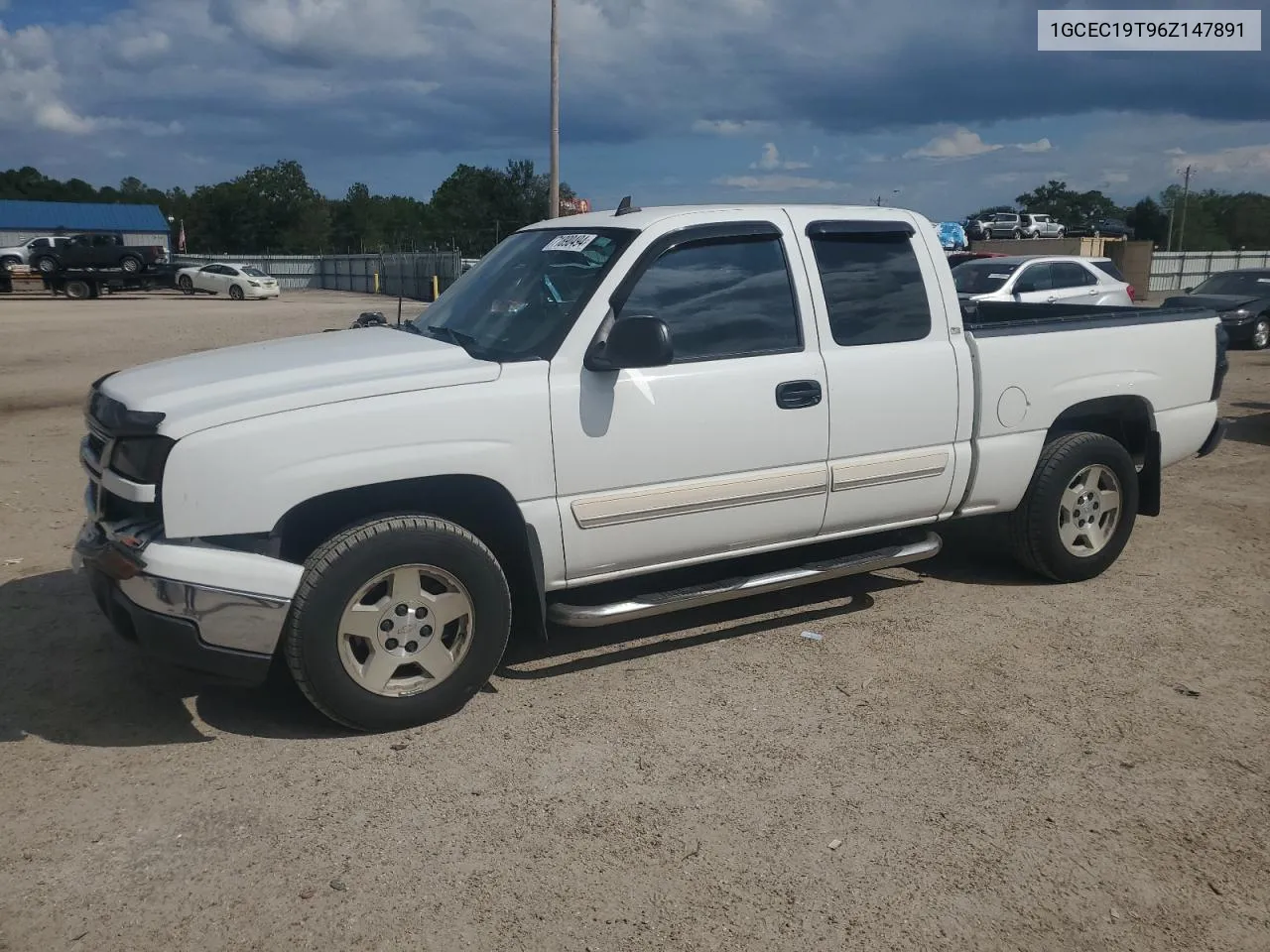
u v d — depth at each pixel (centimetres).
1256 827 348
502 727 416
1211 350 615
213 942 289
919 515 522
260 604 376
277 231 10506
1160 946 291
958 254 1780
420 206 10800
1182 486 841
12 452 954
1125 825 348
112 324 2561
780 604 558
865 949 288
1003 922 300
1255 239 10019
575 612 436
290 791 366
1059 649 495
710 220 459
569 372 423
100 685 451
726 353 458
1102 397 565
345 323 2655
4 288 4147
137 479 383
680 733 411
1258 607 551
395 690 408
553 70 2386
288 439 378
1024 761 390
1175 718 424
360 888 313
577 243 468
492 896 309
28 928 294
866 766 385
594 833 342
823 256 485
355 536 389
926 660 481
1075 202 10500
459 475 409
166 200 12306
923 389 503
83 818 348
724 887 315
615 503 434
